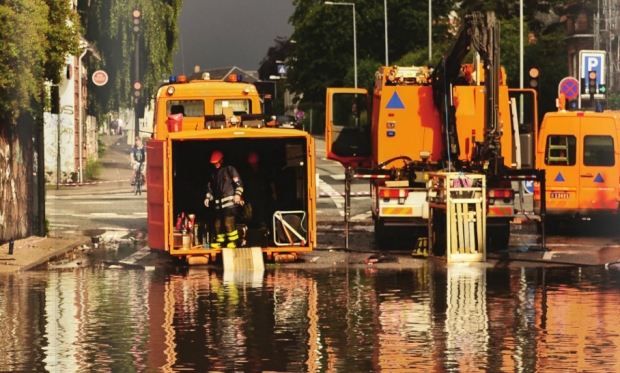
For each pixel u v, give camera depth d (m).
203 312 34.72
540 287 40.62
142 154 103.88
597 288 40.22
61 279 44.28
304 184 52.66
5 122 55.69
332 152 64.06
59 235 63.28
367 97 64.19
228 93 66.56
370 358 27.08
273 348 28.48
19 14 51.09
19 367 26.33
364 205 88.00
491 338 29.69
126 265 49.34
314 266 49.03
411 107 60.00
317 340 29.59
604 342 28.98
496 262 50.25
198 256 50.12
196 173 56.81
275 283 42.53
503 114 60.16
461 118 59.06
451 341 29.31
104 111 145.62
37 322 32.84
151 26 137.50
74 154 121.44
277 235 51.62
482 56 54.84
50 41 57.84
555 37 196.62
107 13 136.38
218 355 27.59
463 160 58.97
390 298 37.84
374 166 61.84
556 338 29.62
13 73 51.09
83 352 28.08
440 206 51.16
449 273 45.78
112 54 138.25
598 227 72.94
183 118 66.38
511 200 56.28
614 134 69.06
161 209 50.66
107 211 82.00
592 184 69.00
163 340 29.75
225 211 51.03
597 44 160.00
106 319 33.38
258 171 55.16
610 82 156.75
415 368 25.89
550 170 69.12
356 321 32.75
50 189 109.75
